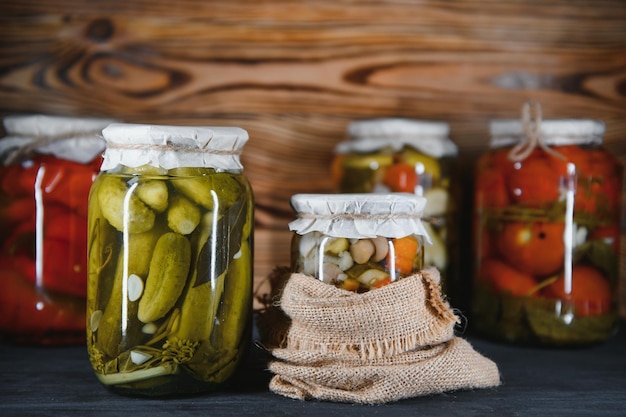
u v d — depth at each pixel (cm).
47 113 83
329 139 87
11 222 71
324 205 59
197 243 57
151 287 56
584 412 57
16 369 66
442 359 59
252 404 58
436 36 87
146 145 57
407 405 58
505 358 71
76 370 66
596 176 73
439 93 87
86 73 84
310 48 86
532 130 74
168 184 57
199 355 58
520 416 56
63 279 71
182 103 85
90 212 60
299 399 59
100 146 72
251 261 61
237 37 85
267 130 86
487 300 75
